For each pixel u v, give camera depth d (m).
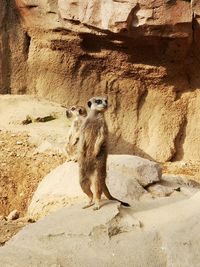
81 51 18.16
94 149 7.93
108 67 18.22
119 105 18.36
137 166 10.81
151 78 17.94
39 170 13.54
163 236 7.65
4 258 7.59
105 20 16.86
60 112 17.14
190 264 7.32
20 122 16.42
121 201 8.55
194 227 7.71
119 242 7.61
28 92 18.89
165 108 18.09
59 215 8.20
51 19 18.08
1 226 9.93
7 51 18.95
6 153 14.44
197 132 17.86
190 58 17.58
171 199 9.21
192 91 17.91
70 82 18.58
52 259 7.47
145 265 7.37
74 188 10.43
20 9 18.66
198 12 16.52
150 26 16.55
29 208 11.15
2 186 13.20
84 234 7.64
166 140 17.97
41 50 18.69
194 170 16.77
